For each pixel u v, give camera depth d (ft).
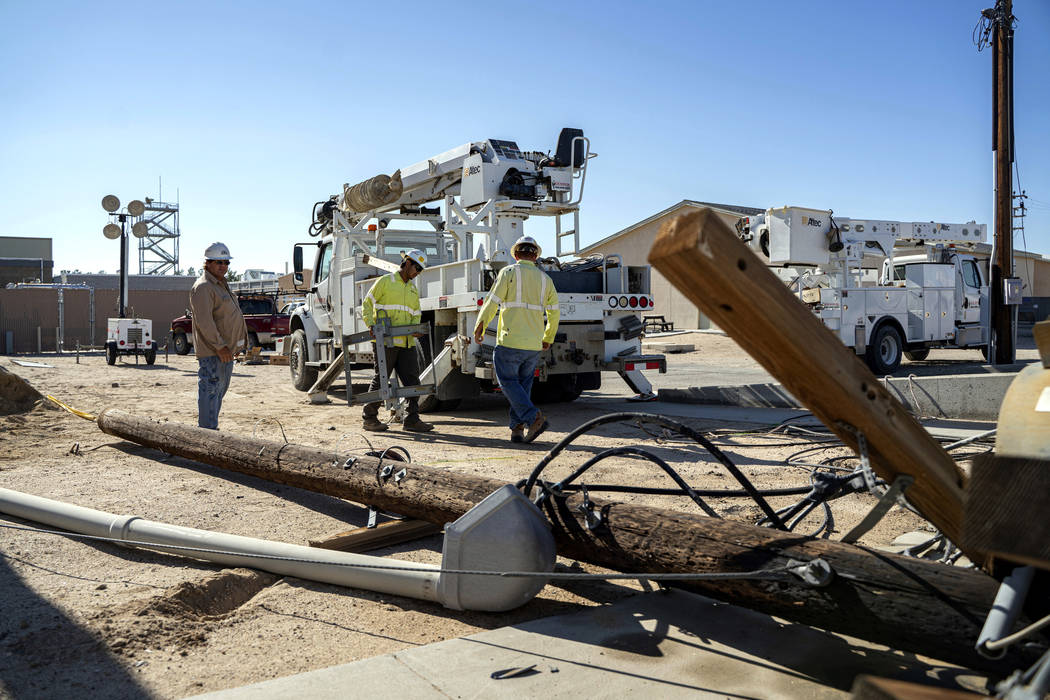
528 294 23.68
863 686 4.58
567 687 7.98
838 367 6.09
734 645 9.00
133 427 22.26
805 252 45.85
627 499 16.20
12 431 25.52
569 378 35.45
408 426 27.78
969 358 67.21
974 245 61.46
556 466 20.11
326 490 15.11
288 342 44.50
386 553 13.10
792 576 8.10
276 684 8.04
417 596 10.50
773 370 6.39
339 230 38.58
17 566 12.18
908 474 6.84
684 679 8.15
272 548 11.83
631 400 36.47
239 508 15.83
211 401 22.62
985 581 7.03
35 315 101.65
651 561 9.59
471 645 9.04
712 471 19.25
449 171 35.45
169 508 15.70
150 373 55.26
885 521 14.39
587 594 11.19
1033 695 4.77
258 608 10.52
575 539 10.63
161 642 9.34
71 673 8.46
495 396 40.09
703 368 60.90
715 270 5.46
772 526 10.77
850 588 7.74
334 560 11.18
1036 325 6.30
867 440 6.59
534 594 10.21
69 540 13.65
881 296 51.06
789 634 9.28
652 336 96.43
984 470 5.19
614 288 32.71
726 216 94.53
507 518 9.93
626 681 8.11
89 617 9.93
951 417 28.50
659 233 5.74
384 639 9.53
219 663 8.83
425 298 32.89
